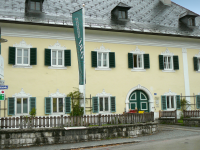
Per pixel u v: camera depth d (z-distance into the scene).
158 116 20.08
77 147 10.52
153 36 20.45
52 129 11.48
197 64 21.98
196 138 12.07
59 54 17.73
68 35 17.84
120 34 19.34
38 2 17.75
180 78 21.22
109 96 18.62
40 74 16.89
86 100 17.92
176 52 21.28
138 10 22.41
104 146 10.94
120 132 12.85
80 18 14.35
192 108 21.31
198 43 22.17
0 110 15.63
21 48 16.67
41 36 17.12
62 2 19.42
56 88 17.20
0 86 9.94
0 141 10.70
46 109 16.72
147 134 13.74
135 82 19.59
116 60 19.14
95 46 18.59
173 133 14.09
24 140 11.00
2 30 16.16
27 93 16.44
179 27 22.16
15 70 16.31
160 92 20.38
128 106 19.14
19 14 16.58
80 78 14.35
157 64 20.50
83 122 12.43
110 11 20.84
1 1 17.17
